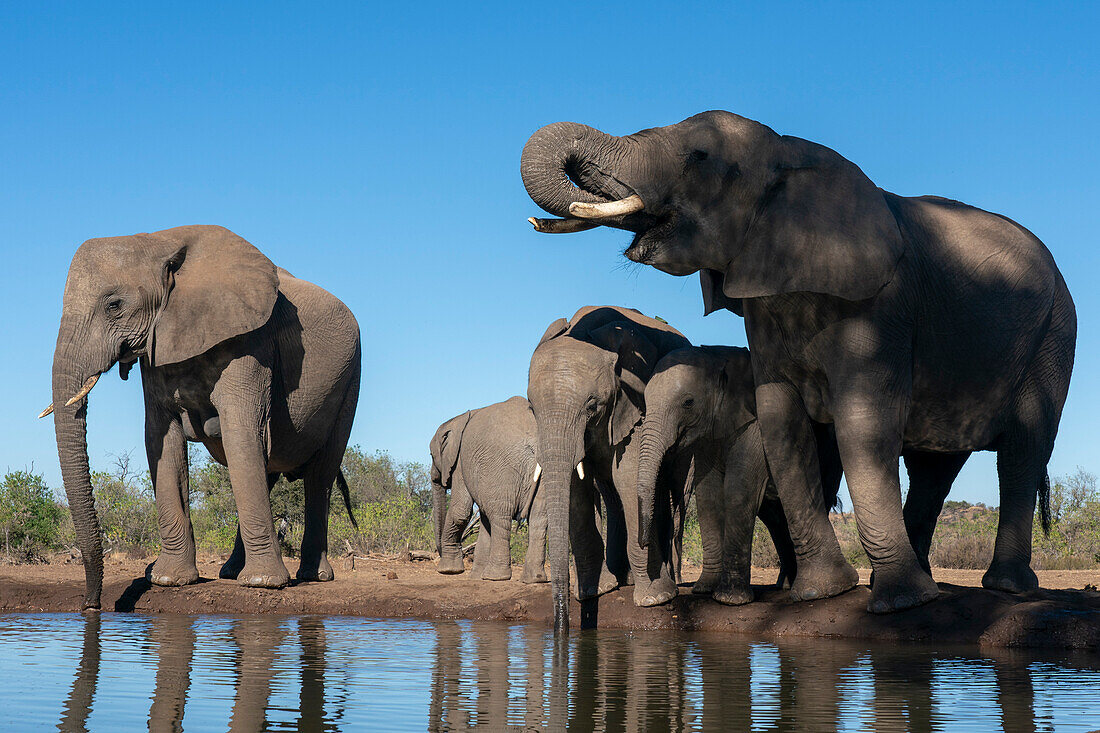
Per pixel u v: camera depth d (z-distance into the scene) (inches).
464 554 908.6
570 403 402.0
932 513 466.0
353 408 619.8
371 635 382.0
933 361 397.4
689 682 268.5
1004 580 407.5
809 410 400.2
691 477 444.8
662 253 382.3
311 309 579.2
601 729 209.5
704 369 410.6
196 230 540.7
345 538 1061.1
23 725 208.5
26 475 912.3
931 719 219.1
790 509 406.0
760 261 379.2
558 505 394.6
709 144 375.9
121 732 202.2
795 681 270.1
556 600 383.2
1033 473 419.2
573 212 365.1
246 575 512.7
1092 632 338.0
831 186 382.0
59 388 497.0
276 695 245.1
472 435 697.0
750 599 412.5
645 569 422.0
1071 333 429.7
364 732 204.5
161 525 525.7
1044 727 210.5
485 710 229.0
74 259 510.3
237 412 522.9
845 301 378.3
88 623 428.8
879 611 374.0
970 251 400.2
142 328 512.1
